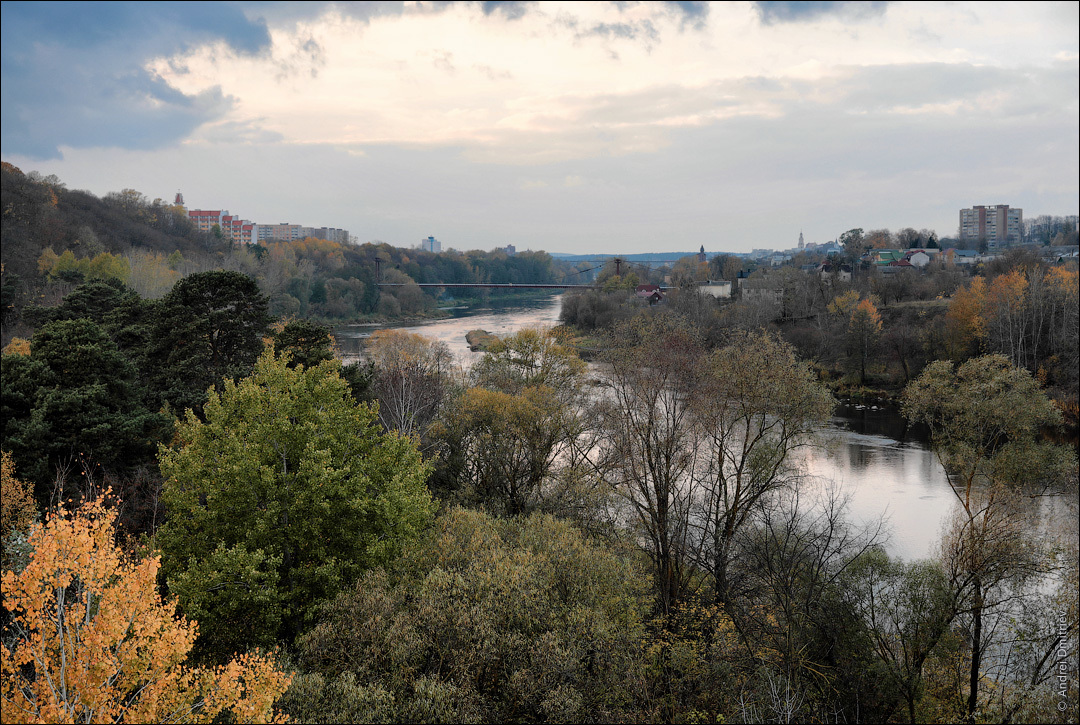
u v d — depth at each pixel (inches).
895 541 1652.3
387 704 774.5
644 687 971.3
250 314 1945.1
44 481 1411.2
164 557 1073.5
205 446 1138.7
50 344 1584.6
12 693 517.0
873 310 4092.0
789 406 1386.6
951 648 1165.7
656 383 1439.5
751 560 1305.4
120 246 6643.7
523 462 1779.0
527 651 898.7
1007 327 3245.6
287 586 1090.7
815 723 1011.3
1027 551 1119.6
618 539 1432.1
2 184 5674.2
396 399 1921.8
